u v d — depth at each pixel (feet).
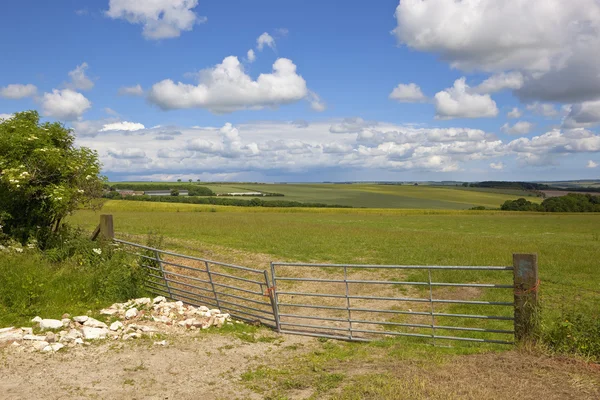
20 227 45.52
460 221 198.29
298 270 64.69
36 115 49.26
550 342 26.58
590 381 21.42
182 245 80.48
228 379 24.34
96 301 37.50
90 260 43.96
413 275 59.31
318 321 41.75
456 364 24.94
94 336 29.25
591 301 46.44
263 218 179.11
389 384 21.94
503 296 48.34
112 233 48.11
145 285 44.91
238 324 36.52
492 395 20.07
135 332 31.07
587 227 166.40
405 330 38.04
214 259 70.33
